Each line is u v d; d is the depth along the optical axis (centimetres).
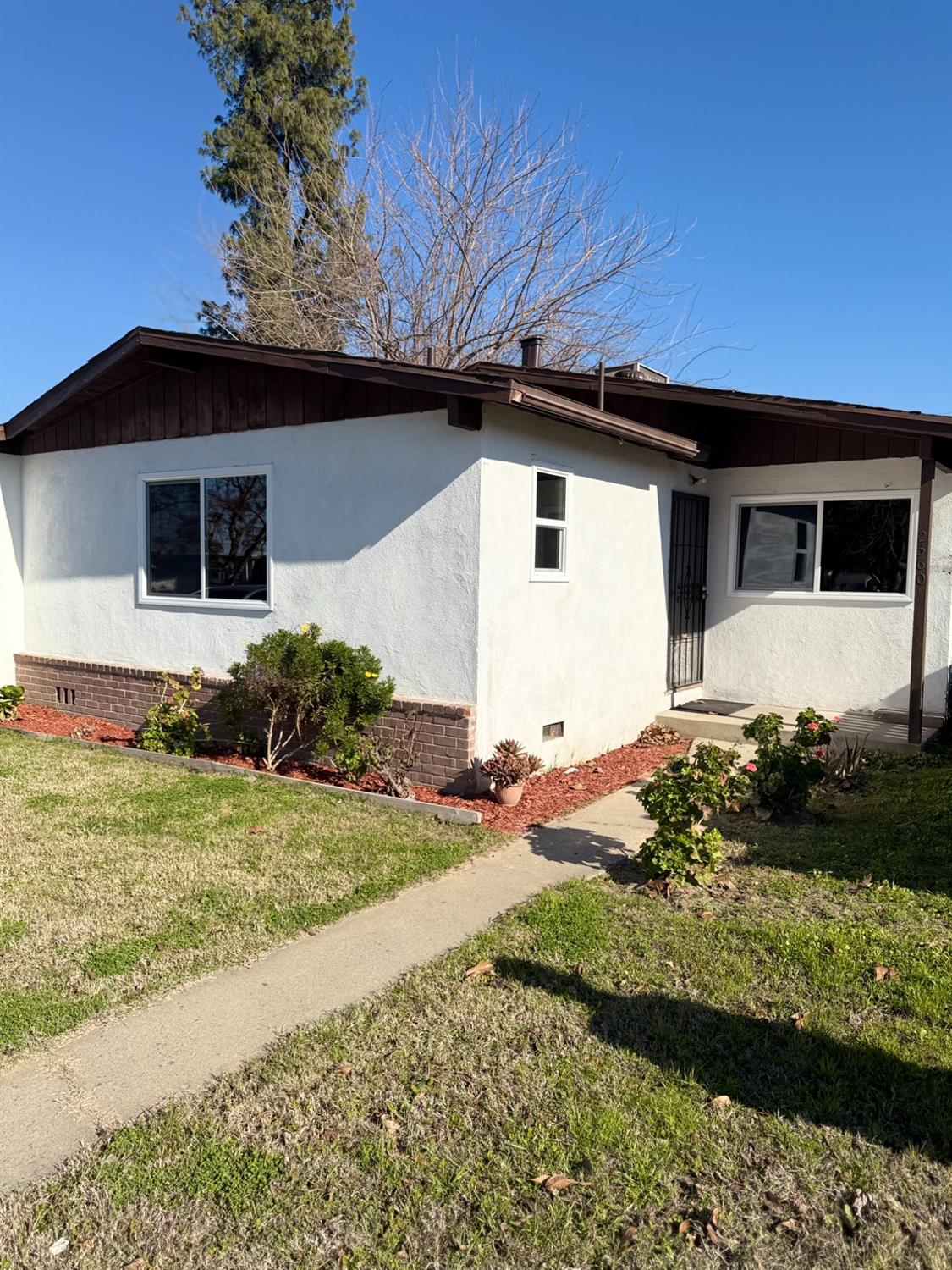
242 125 2177
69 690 966
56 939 396
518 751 644
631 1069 297
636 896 457
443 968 372
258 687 704
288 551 759
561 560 744
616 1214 232
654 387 796
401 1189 241
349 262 1936
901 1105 278
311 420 735
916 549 837
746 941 398
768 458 936
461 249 1903
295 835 553
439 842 544
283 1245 221
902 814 586
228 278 2145
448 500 652
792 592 930
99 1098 279
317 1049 308
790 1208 235
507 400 568
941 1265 216
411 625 679
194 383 827
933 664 841
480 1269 215
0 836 545
